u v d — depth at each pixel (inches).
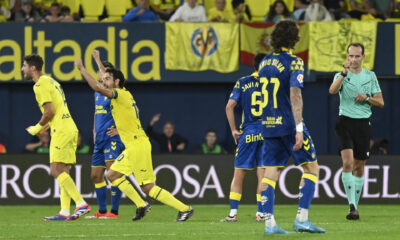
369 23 1632.6
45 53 1636.3
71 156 1070.4
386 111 1791.3
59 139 1056.2
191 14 1752.0
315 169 788.0
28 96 1708.9
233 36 1644.9
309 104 1722.4
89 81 955.3
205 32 1647.4
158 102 1743.4
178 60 1648.6
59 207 1413.6
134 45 1647.4
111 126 1099.9
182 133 1749.5
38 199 1461.6
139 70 1648.6
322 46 1636.3
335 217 1133.1
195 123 1750.7
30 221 1066.1
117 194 1127.6
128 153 991.0
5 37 1628.9
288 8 1790.1
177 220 1018.1
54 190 1466.5
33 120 1711.4
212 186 1478.8
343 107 1085.1
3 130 1702.8
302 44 1637.6
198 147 1750.7
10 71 1631.4
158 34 1648.6
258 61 1024.9
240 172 1034.7
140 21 1689.2
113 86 995.9
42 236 832.3
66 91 1713.8
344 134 1080.8
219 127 1754.4
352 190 1074.1
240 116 1747.0
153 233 852.0
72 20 1731.1
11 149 1707.7
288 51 780.0
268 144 780.6
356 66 1071.0
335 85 1047.6
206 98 1748.3
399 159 1488.7
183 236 810.8
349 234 810.2
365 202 1483.8
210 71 1652.3
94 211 1299.2
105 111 1106.7
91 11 1787.6
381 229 898.1
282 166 789.2
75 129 1072.8
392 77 1716.3
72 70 1641.2
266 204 785.6
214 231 870.4
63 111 1064.2
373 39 1631.4
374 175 1487.5
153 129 1745.8
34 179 1464.1
